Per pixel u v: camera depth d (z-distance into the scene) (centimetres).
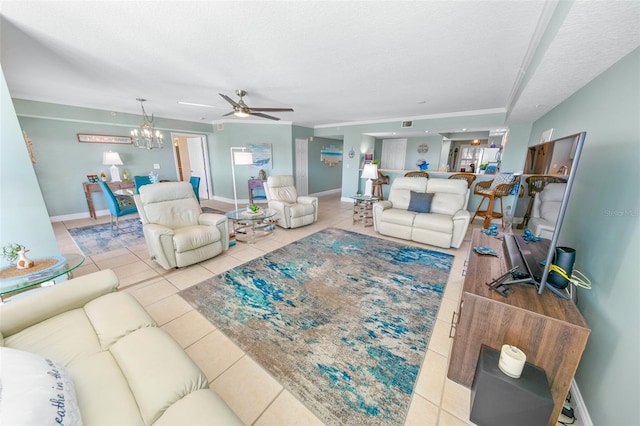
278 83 312
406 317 195
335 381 139
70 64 252
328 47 212
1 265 186
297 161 696
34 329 121
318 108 467
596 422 110
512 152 452
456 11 159
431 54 225
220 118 626
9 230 193
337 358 155
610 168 141
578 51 148
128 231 413
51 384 79
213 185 713
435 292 230
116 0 149
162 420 77
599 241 139
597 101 177
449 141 734
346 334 176
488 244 208
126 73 279
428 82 303
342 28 181
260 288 234
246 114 366
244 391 133
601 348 119
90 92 362
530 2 147
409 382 139
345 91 347
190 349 161
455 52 220
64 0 149
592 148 171
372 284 243
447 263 292
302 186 732
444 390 135
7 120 184
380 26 179
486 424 115
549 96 249
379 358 156
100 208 507
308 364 150
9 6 154
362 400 128
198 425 75
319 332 177
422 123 540
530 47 201
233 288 234
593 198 155
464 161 854
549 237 144
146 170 570
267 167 666
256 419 118
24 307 123
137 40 200
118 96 387
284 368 147
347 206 633
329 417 120
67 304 135
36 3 151
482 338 128
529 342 118
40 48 215
